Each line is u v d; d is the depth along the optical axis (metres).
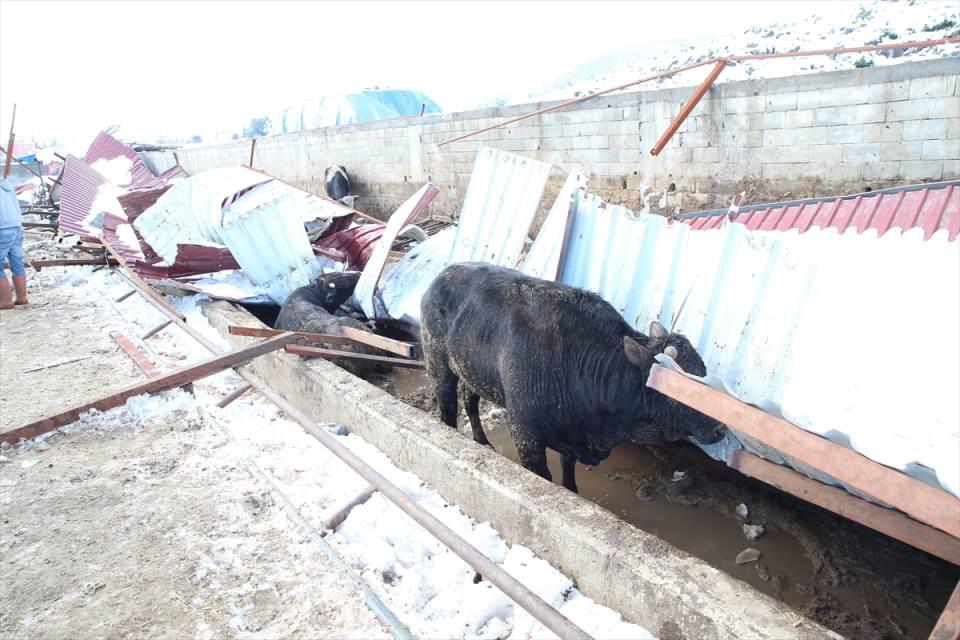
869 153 7.53
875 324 3.52
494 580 2.87
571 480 4.58
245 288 8.53
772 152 8.38
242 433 4.79
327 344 6.46
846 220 5.39
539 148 11.47
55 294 9.27
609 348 3.97
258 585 3.16
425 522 3.31
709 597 2.60
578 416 4.14
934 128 6.98
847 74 7.46
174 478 4.14
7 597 3.13
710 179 9.12
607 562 2.95
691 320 4.52
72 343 6.99
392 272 7.93
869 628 3.27
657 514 4.37
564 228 5.77
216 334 7.32
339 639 2.81
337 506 3.76
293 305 7.33
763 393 3.86
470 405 5.31
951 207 4.84
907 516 2.98
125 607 3.04
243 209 9.05
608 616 2.90
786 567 3.76
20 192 22.30
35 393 5.57
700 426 3.71
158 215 9.72
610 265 5.39
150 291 8.56
